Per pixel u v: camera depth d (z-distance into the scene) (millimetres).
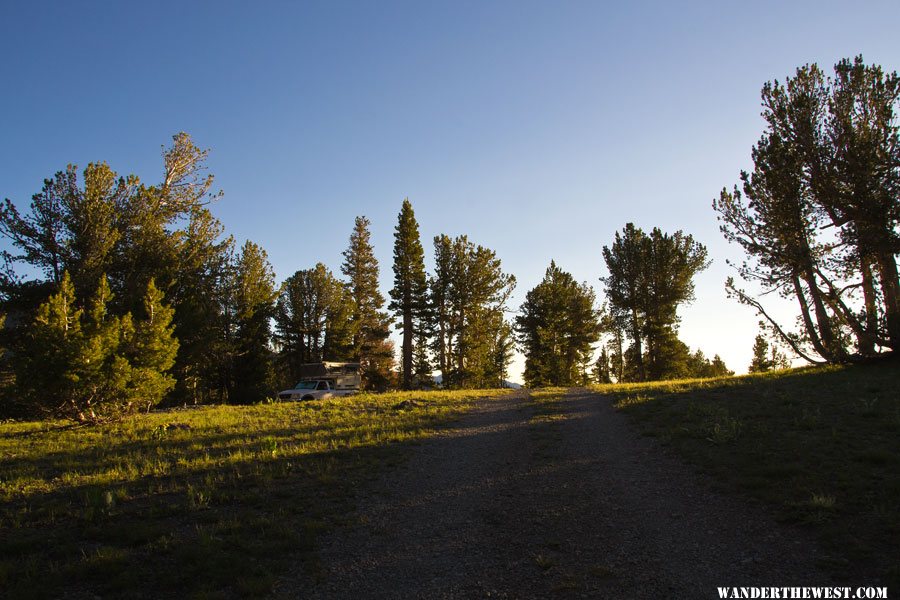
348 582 5785
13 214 27125
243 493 8852
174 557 6289
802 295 23094
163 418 19969
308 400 27125
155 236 31047
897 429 10109
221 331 40062
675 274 45875
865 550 5617
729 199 24234
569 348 60500
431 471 10578
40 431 17562
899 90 19781
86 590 5488
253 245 45125
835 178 20578
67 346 16781
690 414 14000
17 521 7375
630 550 6297
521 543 6750
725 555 5926
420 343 52656
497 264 51500
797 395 15250
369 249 59406
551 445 12398
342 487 9375
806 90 21672
